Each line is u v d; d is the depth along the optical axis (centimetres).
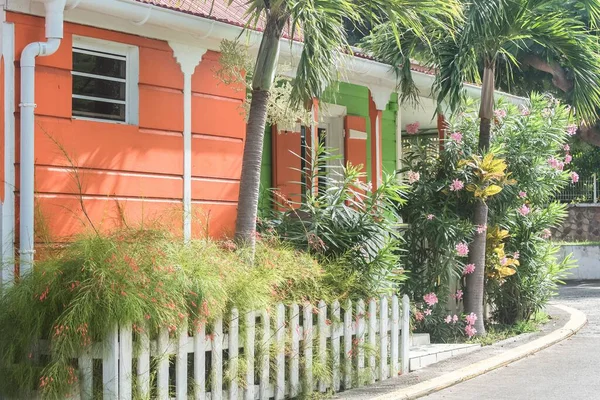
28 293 718
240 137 1059
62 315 695
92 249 729
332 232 1034
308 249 997
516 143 1423
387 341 1007
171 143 981
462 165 1316
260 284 826
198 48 1012
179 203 986
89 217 895
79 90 918
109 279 701
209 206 1024
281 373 842
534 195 1453
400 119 1565
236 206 1055
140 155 948
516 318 1427
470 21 1184
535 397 897
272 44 931
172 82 985
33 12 852
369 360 961
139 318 692
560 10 1323
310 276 911
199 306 751
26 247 815
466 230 1278
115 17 923
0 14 836
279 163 1260
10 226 834
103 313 688
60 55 878
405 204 1317
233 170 1052
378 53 1297
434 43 1268
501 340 1280
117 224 917
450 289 1327
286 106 1066
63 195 874
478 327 1312
